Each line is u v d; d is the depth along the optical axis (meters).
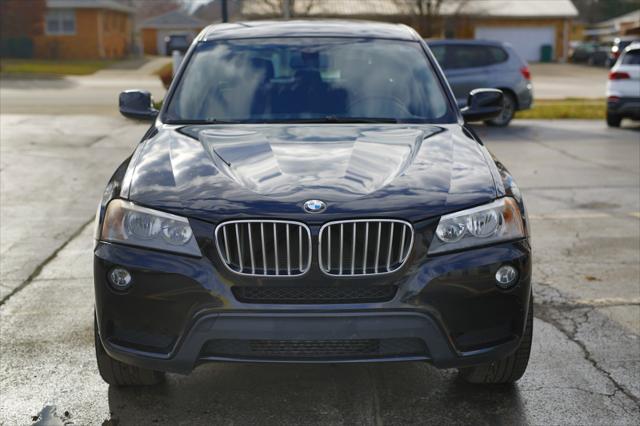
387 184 3.12
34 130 13.73
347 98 4.19
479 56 15.61
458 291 2.95
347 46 4.53
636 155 11.36
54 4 47.09
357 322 2.88
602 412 3.38
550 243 6.32
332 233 2.92
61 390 3.60
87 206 7.70
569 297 4.96
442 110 4.18
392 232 2.94
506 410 3.40
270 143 3.60
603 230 6.77
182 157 3.42
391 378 3.73
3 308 4.73
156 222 3.00
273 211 2.93
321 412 3.39
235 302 2.89
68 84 28.72
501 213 3.08
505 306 3.04
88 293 5.03
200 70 4.37
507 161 10.80
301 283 2.89
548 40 48.22
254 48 4.50
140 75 35.00
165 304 2.94
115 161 10.44
